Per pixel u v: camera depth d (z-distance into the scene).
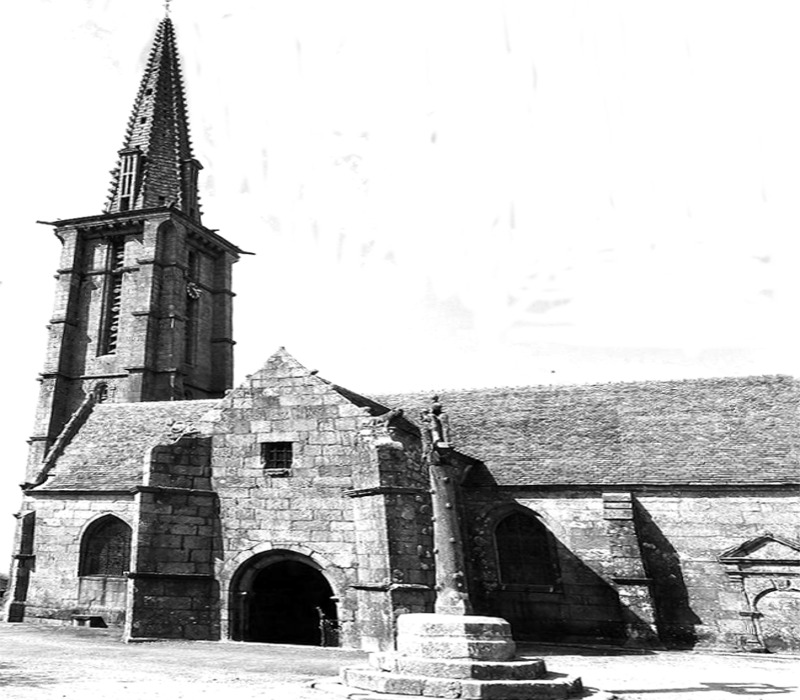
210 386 50.69
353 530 19.22
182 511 20.00
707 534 22.69
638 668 16.30
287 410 20.95
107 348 46.47
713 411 26.12
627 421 26.70
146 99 56.06
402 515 18.64
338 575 18.95
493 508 24.56
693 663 17.73
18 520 25.67
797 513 22.08
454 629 11.12
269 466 20.70
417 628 11.34
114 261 48.94
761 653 20.69
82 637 19.72
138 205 50.84
